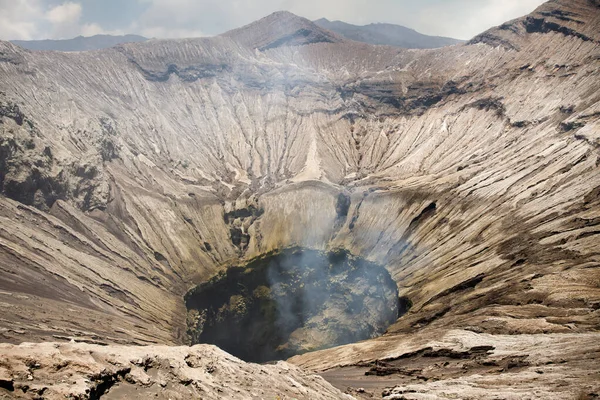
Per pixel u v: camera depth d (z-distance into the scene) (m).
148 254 130.25
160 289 123.56
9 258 91.94
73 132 144.00
